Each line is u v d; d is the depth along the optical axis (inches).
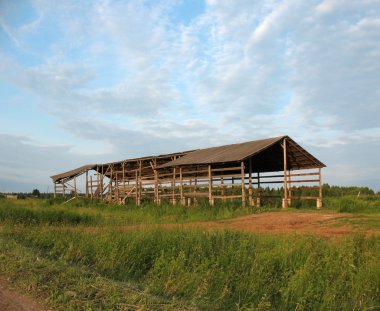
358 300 281.9
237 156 914.7
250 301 284.8
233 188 1111.0
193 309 249.8
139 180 1310.3
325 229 599.5
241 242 396.5
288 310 277.6
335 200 1036.5
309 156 973.2
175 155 1227.2
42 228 569.6
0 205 919.0
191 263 356.8
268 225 660.7
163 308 246.2
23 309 245.9
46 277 303.1
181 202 1060.5
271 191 1389.0
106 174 1547.7
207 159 997.2
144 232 453.4
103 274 343.6
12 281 299.7
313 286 287.0
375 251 381.7
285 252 355.6
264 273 315.6
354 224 624.4
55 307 245.8
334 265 319.3
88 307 241.6
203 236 420.8
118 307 244.4
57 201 1392.7
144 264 374.3
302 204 1008.9
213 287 300.4
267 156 1056.8
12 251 398.0
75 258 390.9
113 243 399.5
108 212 1007.0
